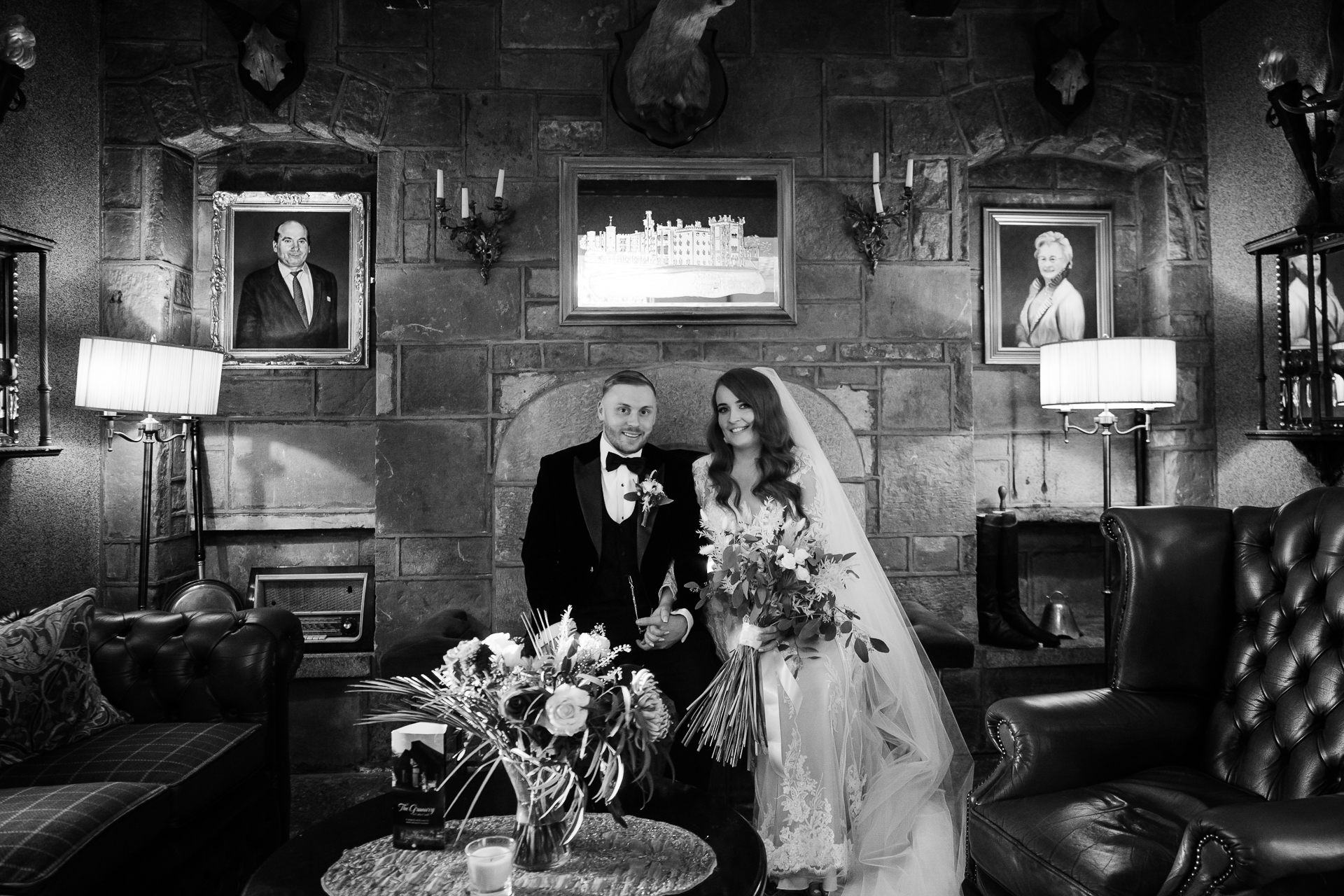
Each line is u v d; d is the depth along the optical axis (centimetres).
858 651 258
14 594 319
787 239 378
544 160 374
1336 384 329
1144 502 383
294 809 327
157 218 374
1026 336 421
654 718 172
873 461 381
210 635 276
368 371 406
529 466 365
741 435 295
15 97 319
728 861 173
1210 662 246
